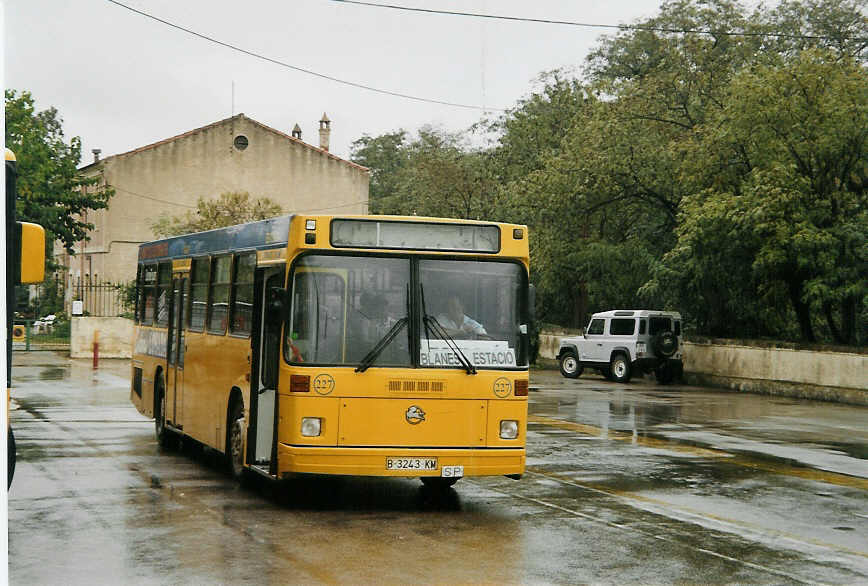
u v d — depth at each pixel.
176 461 14.53
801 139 33.03
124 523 9.99
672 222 41.03
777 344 33.16
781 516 11.27
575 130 43.16
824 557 9.20
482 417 10.96
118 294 47.69
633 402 27.31
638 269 41.53
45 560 8.41
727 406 27.03
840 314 39.66
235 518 10.37
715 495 12.58
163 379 16.30
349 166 66.06
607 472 14.34
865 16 46.59
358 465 10.62
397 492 12.31
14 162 8.20
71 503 11.05
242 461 12.15
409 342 10.90
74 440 16.81
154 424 19.30
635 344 35.72
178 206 61.69
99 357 41.78
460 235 11.22
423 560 8.63
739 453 16.92
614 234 44.00
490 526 10.23
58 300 65.69
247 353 12.06
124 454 15.22
